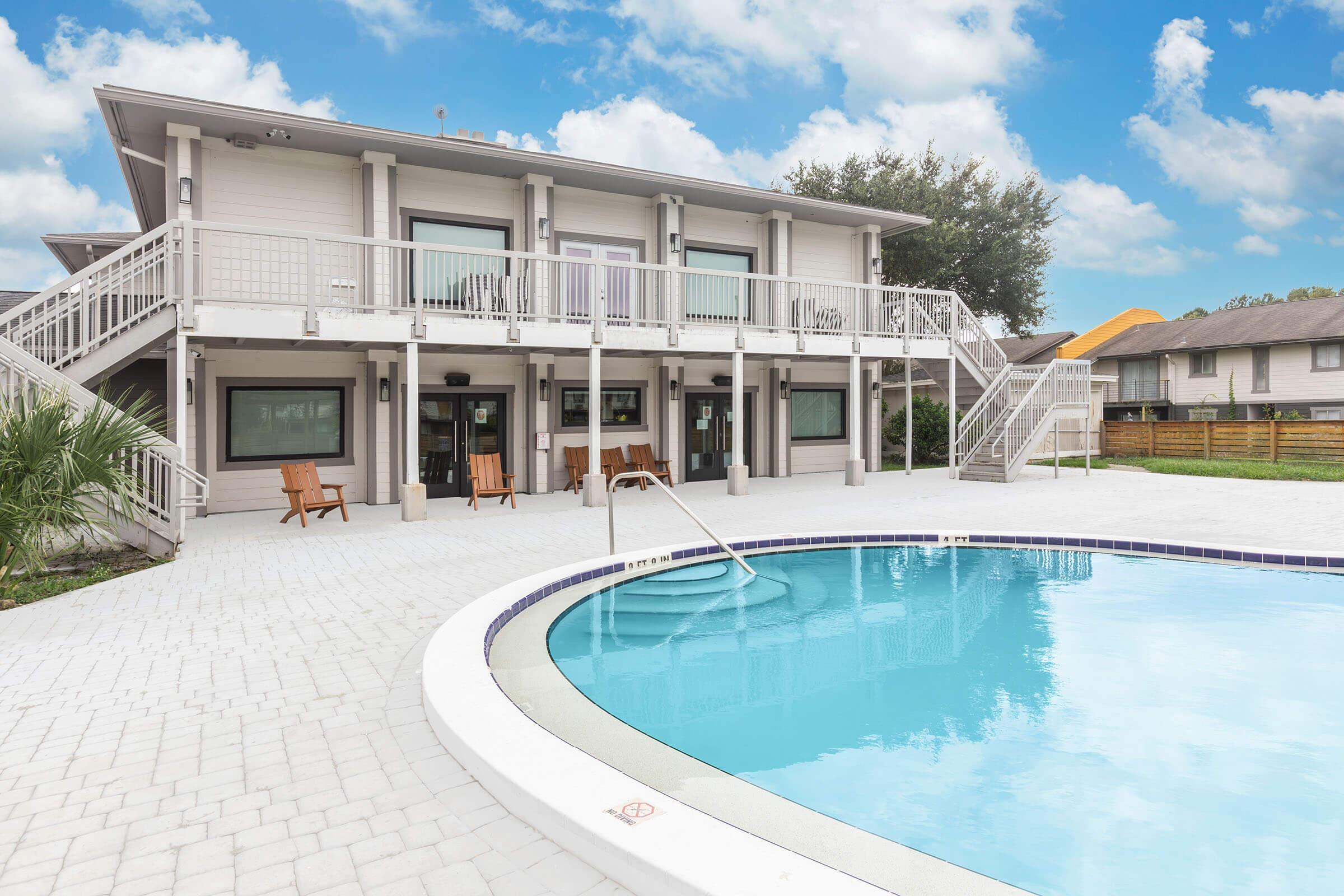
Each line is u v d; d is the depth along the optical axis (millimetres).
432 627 5523
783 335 14469
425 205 13312
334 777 3197
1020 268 27141
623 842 2428
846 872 2650
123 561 8055
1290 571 7629
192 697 4141
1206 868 2816
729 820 3047
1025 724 4293
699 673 5270
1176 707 4516
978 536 9055
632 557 7746
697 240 16203
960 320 17609
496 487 12820
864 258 18156
